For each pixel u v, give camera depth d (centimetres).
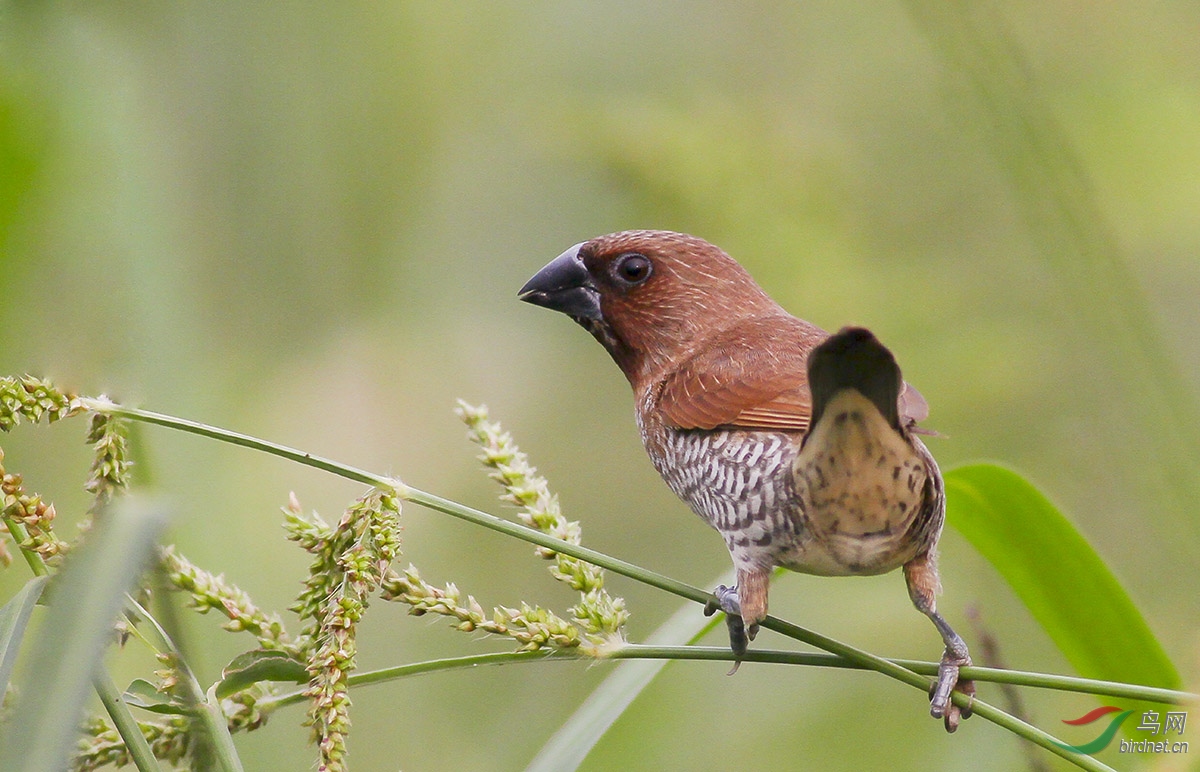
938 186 1234
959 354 1148
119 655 823
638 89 1311
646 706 1025
